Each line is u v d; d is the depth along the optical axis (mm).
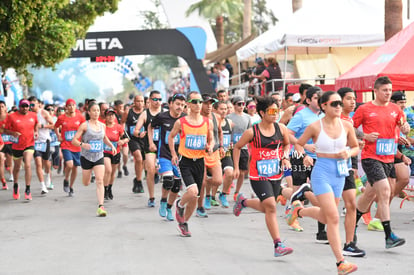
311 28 19531
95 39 24375
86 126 11281
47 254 8031
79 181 17531
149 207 12188
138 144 14391
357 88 14594
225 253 7906
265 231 9477
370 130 8281
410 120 10500
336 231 6625
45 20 17125
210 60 34875
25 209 12258
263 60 24578
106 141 11586
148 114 12312
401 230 9242
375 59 14781
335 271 6867
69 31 18219
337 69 25266
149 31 24500
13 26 15422
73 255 7926
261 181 7453
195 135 8984
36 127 14023
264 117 7473
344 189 7418
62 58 18281
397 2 18516
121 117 17188
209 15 62375
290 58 26453
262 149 7465
